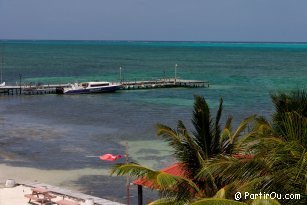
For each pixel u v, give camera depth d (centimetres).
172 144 1650
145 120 6166
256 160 1133
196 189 1405
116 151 4403
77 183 3444
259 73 14350
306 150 1120
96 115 6631
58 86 9369
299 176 1066
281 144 1152
